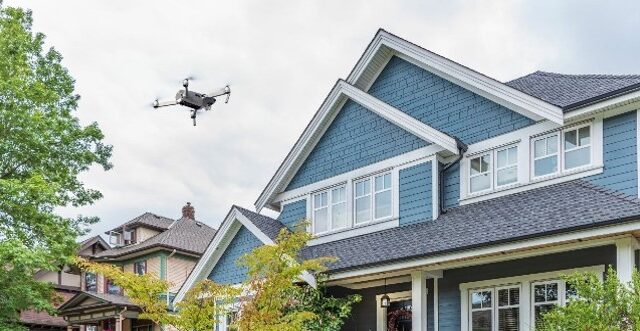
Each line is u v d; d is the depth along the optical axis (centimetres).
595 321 849
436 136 1395
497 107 1362
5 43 2081
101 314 2872
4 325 1977
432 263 1185
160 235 3253
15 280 1973
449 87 1467
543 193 1227
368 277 1334
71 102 2259
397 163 1480
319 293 1375
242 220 1570
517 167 1305
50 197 1950
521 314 1196
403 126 1468
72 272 3362
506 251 1093
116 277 1074
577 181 1205
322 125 1658
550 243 1041
